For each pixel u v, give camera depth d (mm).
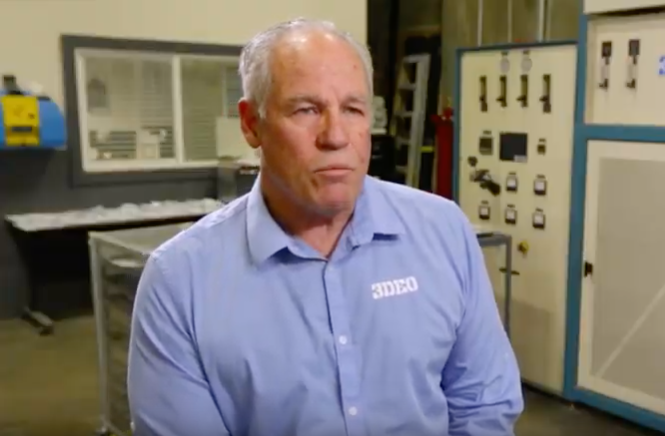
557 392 3605
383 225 1215
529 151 3602
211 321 1149
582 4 3205
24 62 4715
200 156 5496
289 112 1082
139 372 1185
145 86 5191
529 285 3676
